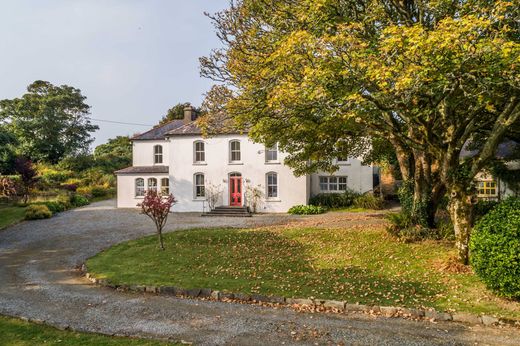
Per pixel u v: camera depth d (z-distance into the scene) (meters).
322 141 16.28
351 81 9.09
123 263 12.66
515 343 6.26
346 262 12.02
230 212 26.50
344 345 6.23
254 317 7.72
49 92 55.81
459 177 11.01
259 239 15.93
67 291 9.89
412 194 15.69
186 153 29.17
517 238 7.88
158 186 30.98
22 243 17.30
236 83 13.37
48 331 7.12
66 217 25.12
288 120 12.47
